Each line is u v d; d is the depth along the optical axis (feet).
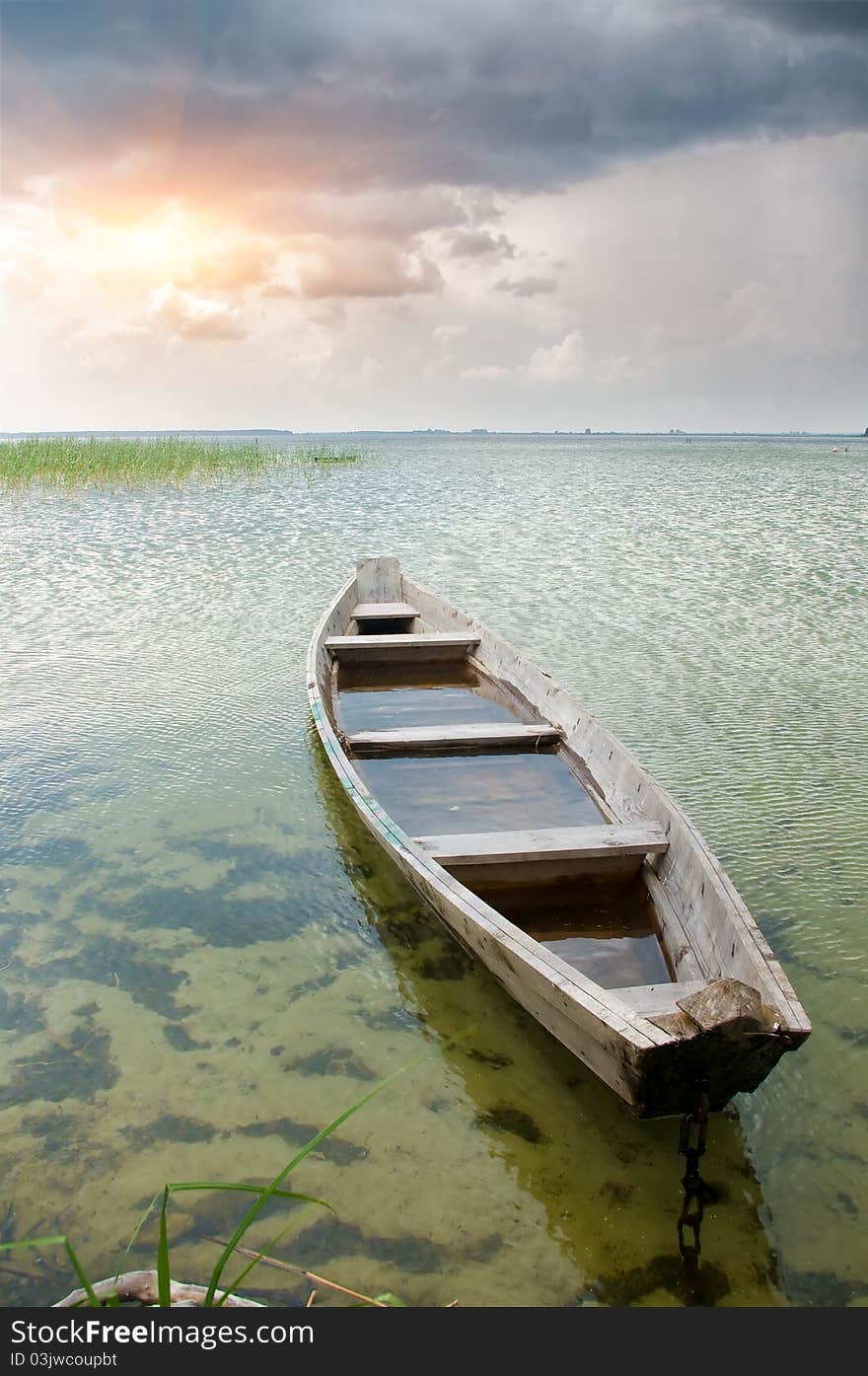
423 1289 10.89
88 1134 13.29
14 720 29.55
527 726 25.00
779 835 21.72
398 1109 13.78
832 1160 12.95
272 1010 16.03
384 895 19.76
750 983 12.62
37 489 99.50
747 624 42.78
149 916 18.83
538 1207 12.07
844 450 358.02
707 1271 11.19
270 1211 11.98
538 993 13.50
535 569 57.72
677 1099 11.49
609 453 299.38
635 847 17.12
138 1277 9.96
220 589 50.80
